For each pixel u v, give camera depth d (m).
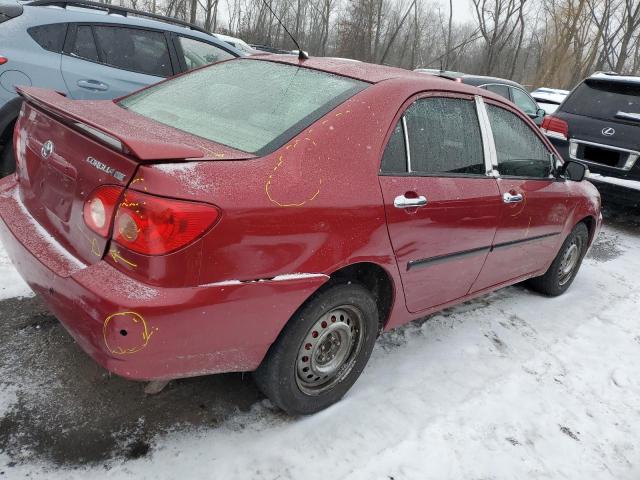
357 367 2.68
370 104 2.52
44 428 2.24
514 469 2.46
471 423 2.70
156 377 1.99
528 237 3.65
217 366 2.13
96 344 1.88
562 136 6.91
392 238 2.52
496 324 3.80
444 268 2.97
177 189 1.83
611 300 4.64
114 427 2.31
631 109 6.54
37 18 4.48
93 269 1.91
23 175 2.51
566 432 2.78
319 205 2.18
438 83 2.94
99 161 1.98
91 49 4.78
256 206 1.98
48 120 2.34
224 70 3.05
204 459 2.22
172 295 1.85
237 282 1.99
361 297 2.50
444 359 3.23
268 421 2.49
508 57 28.20
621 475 2.56
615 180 6.48
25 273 2.22
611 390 3.24
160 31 5.23
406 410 2.70
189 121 2.54
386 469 2.31
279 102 2.57
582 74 30.16
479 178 3.09
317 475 2.22
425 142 2.77
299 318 2.28
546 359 3.45
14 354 2.65
